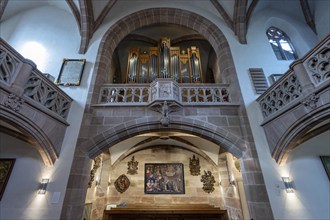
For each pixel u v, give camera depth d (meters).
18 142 5.43
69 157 5.14
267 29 8.43
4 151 5.31
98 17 7.80
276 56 7.66
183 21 8.43
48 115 4.78
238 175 8.17
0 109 3.68
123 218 7.91
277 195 4.80
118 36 7.99
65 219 4.43
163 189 9.20
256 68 6.80
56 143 5.04
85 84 6.37
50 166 5.01
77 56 7.02
